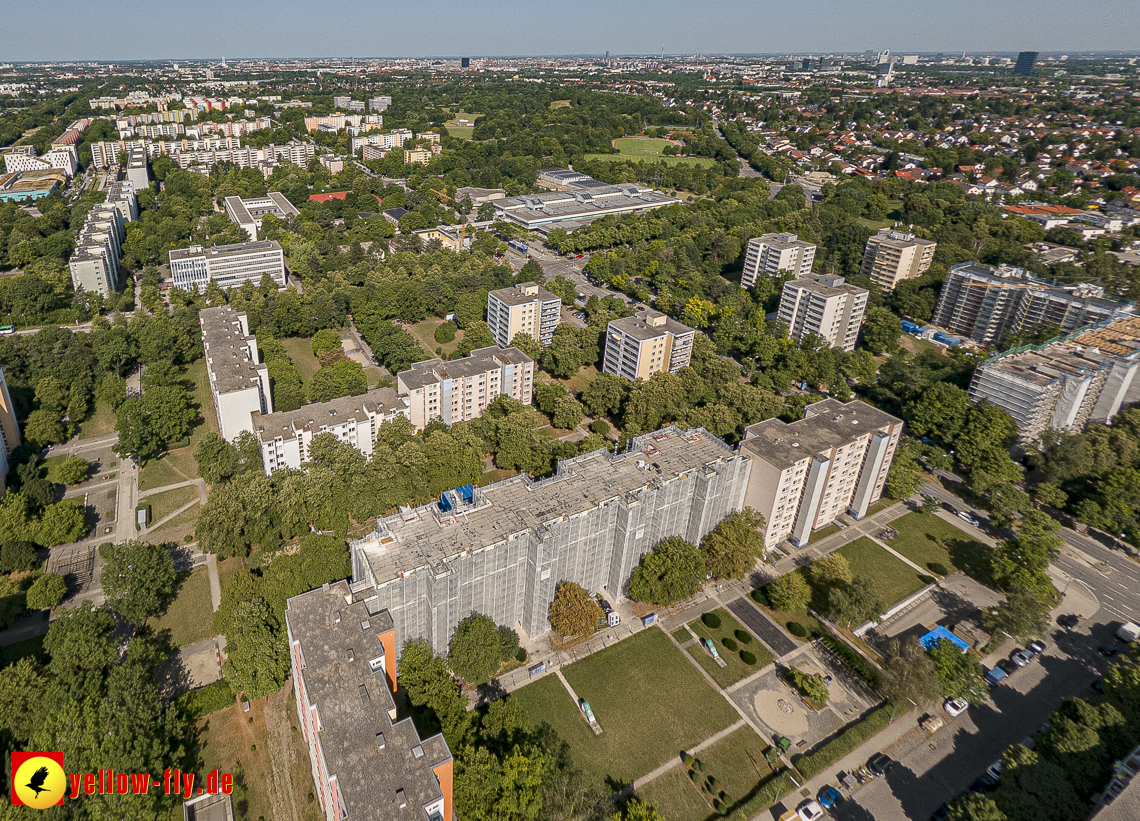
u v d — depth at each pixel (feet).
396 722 455.22
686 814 523.70
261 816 506.07
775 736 586.86
